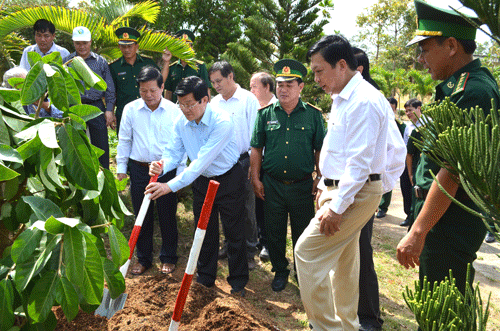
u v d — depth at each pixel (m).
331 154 2.45
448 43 1.87
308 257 2.46
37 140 1.58
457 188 1.80
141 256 3.78
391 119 2.89
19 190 1.83
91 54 4.88
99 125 4.89
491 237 5.44
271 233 3.58
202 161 3.02
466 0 1.04
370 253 2.93
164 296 3.06
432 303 1.22
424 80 23.53
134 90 5.12
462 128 1.13
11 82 1.92
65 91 1.63
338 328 2.48
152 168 3.06
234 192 3.31
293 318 3.14
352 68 2.35
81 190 1.82
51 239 1.55
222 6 21.56
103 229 1.89
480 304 1.22
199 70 5.81
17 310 1.77
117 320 2.70
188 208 5.20
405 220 5.79
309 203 3.51
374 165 2.35
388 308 3.43
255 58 10.56
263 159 3.71
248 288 3.61
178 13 20.97
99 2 8.14
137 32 5.08
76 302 1.59
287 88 3.34
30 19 6.45
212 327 2.75
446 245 2.06
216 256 3.50
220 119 3.09
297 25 10.93
